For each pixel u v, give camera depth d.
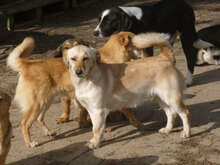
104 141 9.96
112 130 10.68
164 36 10.00
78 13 26.23
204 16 25.06
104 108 9.49
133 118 10.62
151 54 13.22
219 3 28.92
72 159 9.02
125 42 10.70
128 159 8.90
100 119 9.45
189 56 14.45
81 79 9.23
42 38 20.77
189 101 12.49
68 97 10.70
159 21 13.78
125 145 9.65
